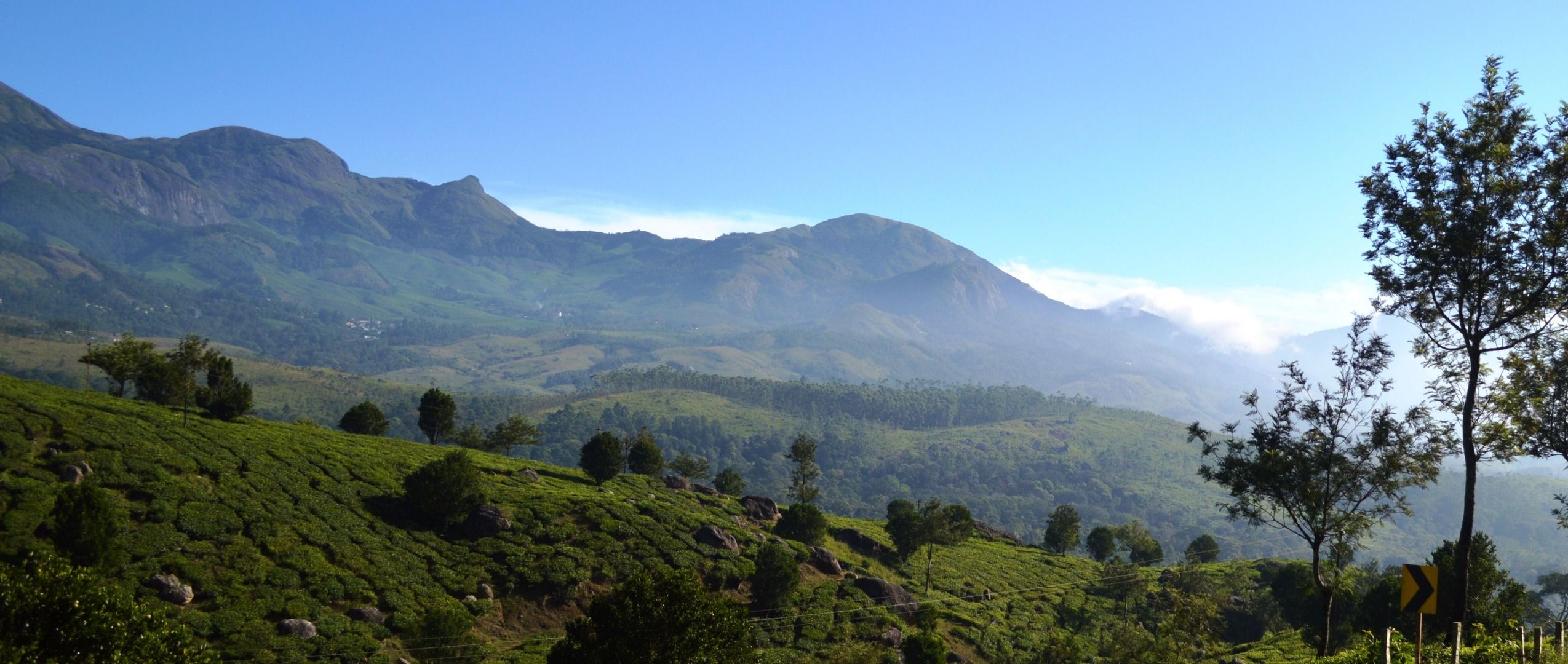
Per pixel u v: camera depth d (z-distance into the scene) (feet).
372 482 259.19
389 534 231.71
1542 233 104.88
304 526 217.97
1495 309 112.68
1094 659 256.32
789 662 218.59
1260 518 147.95
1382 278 119.24
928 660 210.38
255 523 211.00
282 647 173.17
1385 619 203.31
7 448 198.59
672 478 352.69
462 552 233.96
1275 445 140.05
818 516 310.24
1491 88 107.34
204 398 295.89
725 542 273.95
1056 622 296.92
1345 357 135.23
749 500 337.11
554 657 131.23
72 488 170.40
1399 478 134.21
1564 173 102.12
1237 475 145.28
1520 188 104.27
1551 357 113.29
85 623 82.17
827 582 273.13
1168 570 371.97
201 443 240.12
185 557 189.06
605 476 315.99
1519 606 169.27
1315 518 139.85
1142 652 200.85
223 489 219.82
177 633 90.89
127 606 87.51
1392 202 114.73
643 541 259.39
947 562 336.49
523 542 242.99
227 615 176.55
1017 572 346.74
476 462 309.42
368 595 201.26
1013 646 263.49
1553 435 114.01
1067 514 446.60
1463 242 107.76
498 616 214.48
